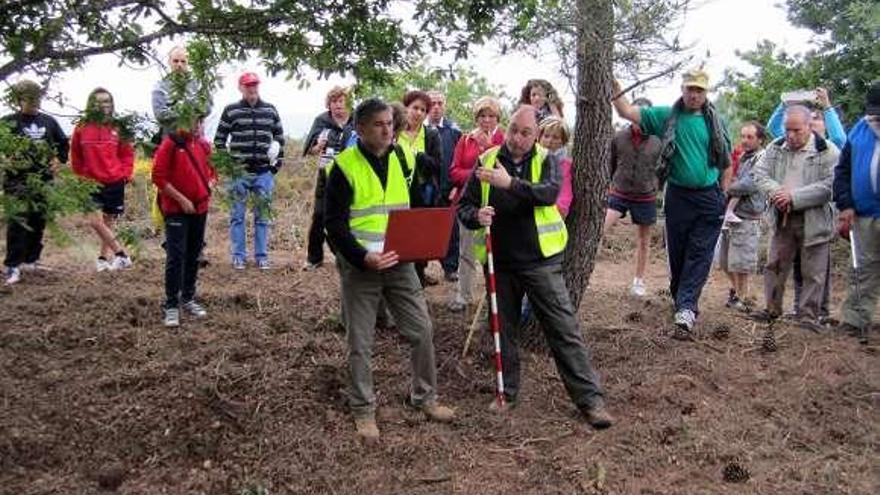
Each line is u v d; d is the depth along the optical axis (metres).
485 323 6.53
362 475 4.66
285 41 4.45
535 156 5.24
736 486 4.79
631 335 6.69
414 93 6.57
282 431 4.98
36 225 7.21
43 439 4.86
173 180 6.07
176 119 4.16
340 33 4.47
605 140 5.98
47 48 3.85
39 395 5.25
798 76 12.01
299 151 14.93
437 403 5.28
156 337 6.00
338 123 7.75
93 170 7.56
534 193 5.01
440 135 7.34
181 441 4.95
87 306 6.49
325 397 5.36
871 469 5.09
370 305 4.91
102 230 7.79
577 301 6.19
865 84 11.31
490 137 6.57
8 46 3.84
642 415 5.42
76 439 4.91
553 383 5.82
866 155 6.96
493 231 5.24
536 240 5.16
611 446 5.02
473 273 6.89
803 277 7.41
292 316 6.46
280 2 4.25
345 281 4.88
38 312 6.34
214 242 10.27
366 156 4.77
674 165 6.81
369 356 4.95
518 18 4.43
